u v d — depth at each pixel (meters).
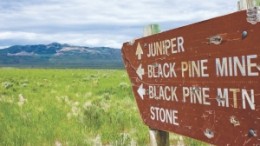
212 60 2.04
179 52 2.33
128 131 6.29
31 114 7.80
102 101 9.23
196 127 2.24
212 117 2.08
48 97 12.16
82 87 16.70
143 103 2.87
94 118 6.72
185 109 2.33
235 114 1.91
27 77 32.62
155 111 2.71
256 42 1.74
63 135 5.83
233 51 1.88
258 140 1.79
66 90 15.12
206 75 2.10
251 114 1.81
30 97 12.43
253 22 1.75
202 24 2.08
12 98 11.42
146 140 5.45
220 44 1.96
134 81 2.97
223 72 1.96
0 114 8.05
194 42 2.17
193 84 2.22
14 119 7.35
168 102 2.52
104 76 28.72
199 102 2.19
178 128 2.44
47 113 7.93
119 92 12.86
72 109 8.13
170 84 2.46
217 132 2.06
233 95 1.91
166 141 2.89
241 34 1.82
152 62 2.66
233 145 1.95
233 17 1.85
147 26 2.71
